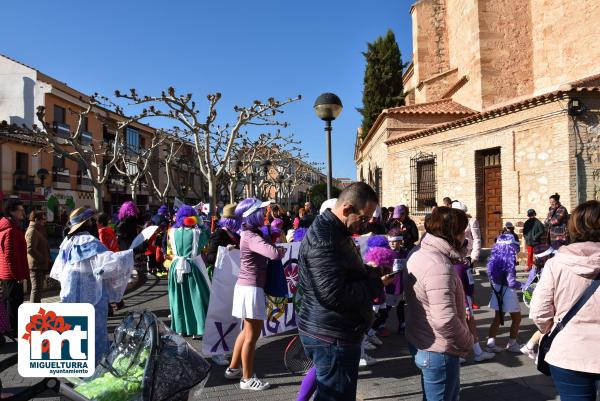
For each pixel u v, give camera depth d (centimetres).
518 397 430
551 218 964
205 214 1380
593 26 1598
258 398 432
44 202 3145
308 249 279
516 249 559
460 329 277
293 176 5316
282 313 642
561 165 1136
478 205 1375
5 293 645
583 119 1127
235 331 553
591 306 256
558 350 262
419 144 1590
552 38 1730
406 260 305
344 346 272
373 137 2239
